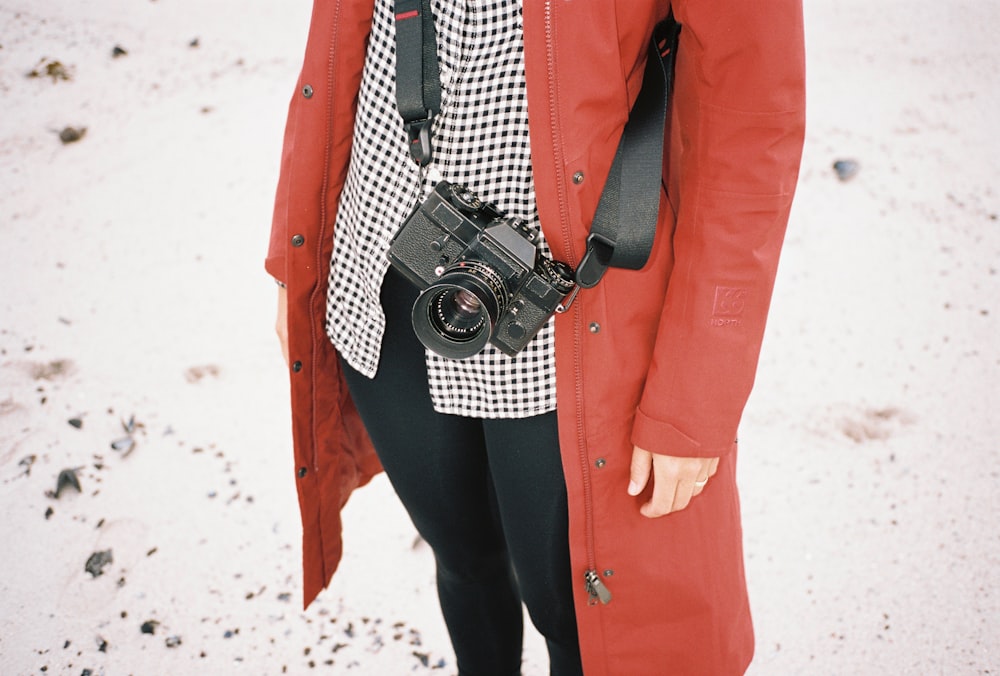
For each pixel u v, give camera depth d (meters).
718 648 1.25
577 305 1.04
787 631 1.74
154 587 1.83
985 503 1.96
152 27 3.32
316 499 1.40
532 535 1.19
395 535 1.98
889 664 1.68
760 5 0.87
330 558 1.49
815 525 1.94
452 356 0.99
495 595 1.40
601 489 1.13
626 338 1.08
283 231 1.29
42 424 2.13
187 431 2.15
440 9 0.97
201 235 2.63
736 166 0.96
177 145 2.90
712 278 1.00
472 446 1.21
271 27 3.36
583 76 0.94
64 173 2.79
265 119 2.99
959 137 2.91
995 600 1.78
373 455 1.52
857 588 1.81
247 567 1.88
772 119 0.93
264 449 2.12
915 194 2.73
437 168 1.03
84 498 1.99
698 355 1.03
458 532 1.28
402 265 1.03
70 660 1.69
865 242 2.60
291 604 1.82
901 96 3.06
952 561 1.86
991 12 3.40
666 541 1.18
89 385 2.23
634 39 0.96
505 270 0.98
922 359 2.28
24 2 3.35
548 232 1.00
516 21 0.95
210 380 2.27
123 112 3.00
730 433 1.07
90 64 3.15
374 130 1.07
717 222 0.99
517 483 1.16
